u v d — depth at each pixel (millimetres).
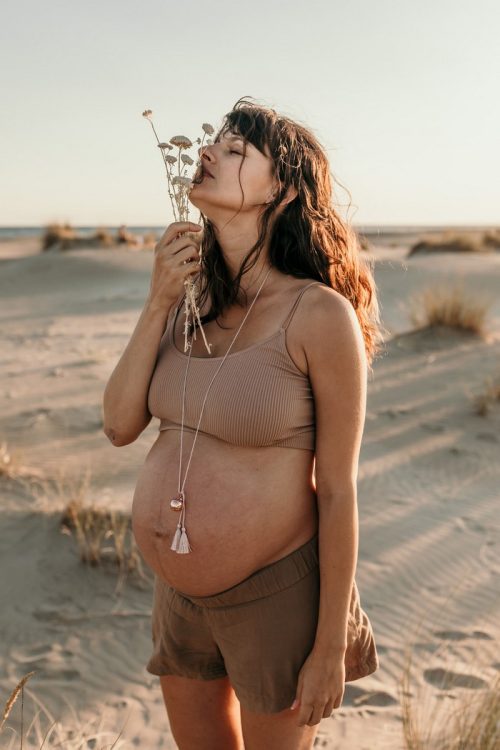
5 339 12875
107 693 3236
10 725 2992
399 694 3174
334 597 1792
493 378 8547
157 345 1991
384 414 7465
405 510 5219
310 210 1922
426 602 4020
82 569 4180
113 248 30812
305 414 1796
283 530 1815
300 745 1917
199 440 1839
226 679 2105
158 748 2883
